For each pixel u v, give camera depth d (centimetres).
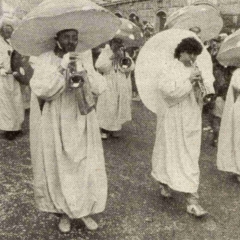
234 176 577
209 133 777
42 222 436
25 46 393
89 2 378
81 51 423
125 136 761
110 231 423
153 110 481
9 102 702
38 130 390
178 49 447
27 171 577
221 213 468
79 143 392
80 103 378
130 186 536
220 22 736
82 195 395
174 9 1656
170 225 439
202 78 438
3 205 471
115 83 721
